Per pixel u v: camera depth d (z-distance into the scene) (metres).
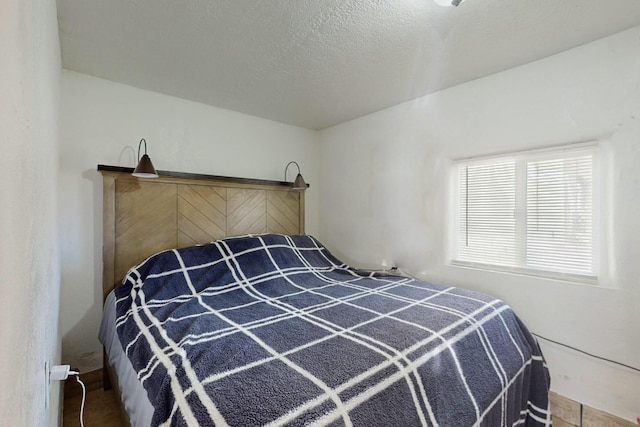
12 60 0.44
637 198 1.64
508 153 2.16
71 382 2.09
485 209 2.32
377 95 2.60
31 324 0.63
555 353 1.91
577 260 1.89
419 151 2.66
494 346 1.49
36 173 0.73
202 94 2.56
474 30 1.68
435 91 2.53
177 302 1.80
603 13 1.53
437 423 1.07
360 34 1.72
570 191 1.91
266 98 2.66
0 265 0.38
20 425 0.50
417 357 1.17
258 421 0.81
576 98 1.85
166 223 2.48
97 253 2.23
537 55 1.94
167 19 1.58
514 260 2.16
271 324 1.46
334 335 1.31
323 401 0.89
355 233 3.23
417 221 2.68
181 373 1.03
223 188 2.81
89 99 2.21
